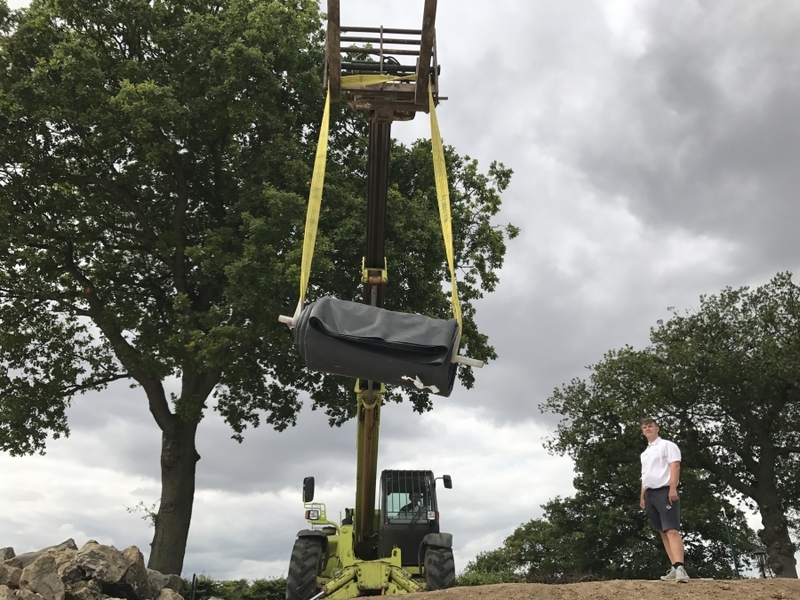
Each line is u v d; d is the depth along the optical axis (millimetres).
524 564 39656
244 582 24016
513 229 22547
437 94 8242
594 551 36688
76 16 19391
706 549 36938
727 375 29953
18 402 20422
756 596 6957
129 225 22031
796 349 29094
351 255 18734
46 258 20484
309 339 6766
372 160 8922
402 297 19578
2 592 8195
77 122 18484
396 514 13461
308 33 21734
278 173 19516
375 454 11766
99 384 22391
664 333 33031
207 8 20500
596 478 35906
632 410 31578
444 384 6844
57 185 20500
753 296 31656
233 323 18750
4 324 21266
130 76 18922
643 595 7180
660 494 7941
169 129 19031
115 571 9625
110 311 19906
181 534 20125
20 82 18125
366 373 6867
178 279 21047
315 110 20906
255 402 24359
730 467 32500
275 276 16828
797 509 31812
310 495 12891
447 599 7707
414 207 19703
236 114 18609
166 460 20625
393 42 8367
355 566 11789
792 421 31250
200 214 21922
